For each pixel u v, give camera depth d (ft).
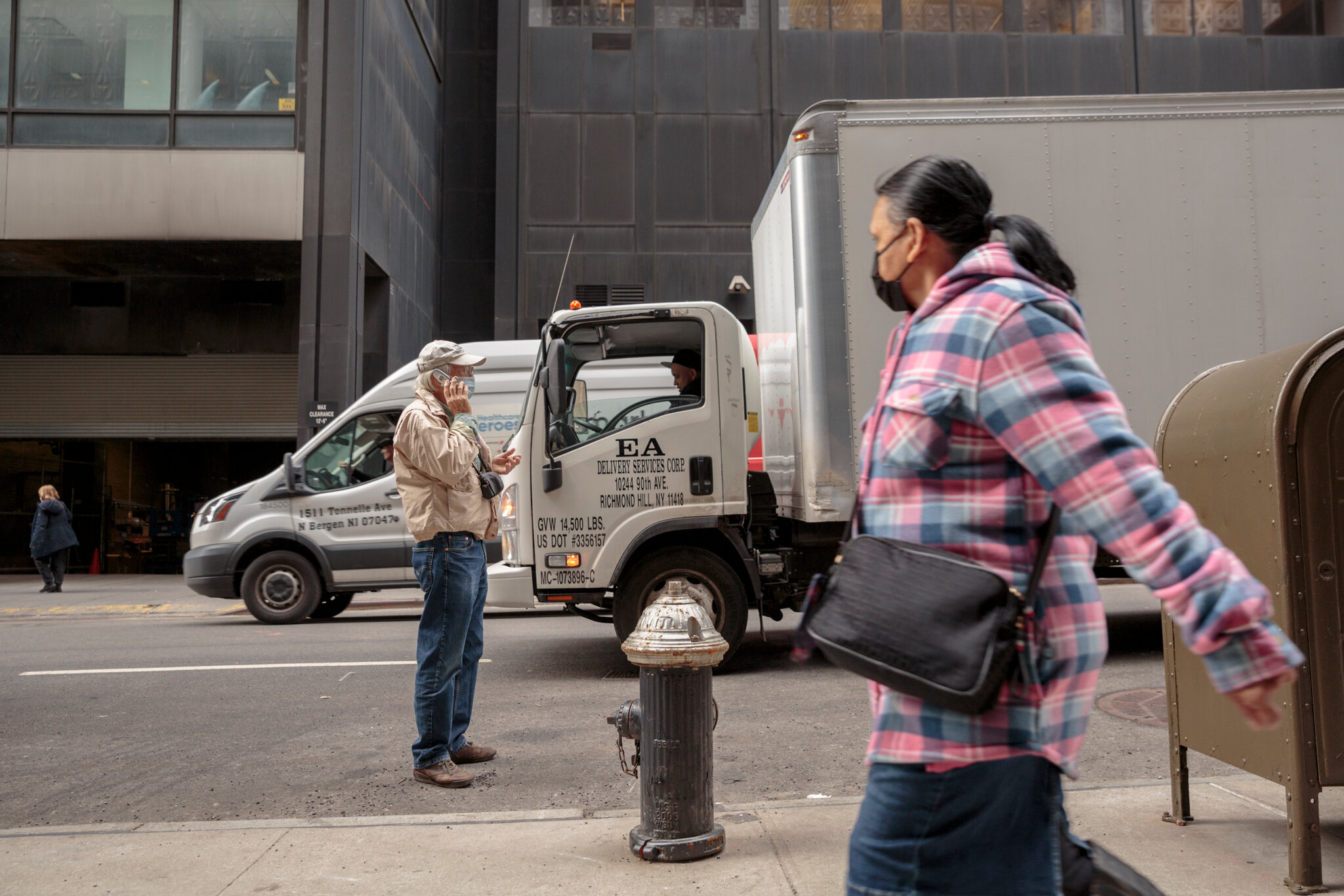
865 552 5.38
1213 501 10.75
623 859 10.96
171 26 56.08
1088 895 5.42
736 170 69.26
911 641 5.02
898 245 5.96
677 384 23.35
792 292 23.12
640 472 22.72
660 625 11.14
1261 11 70.95
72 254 59.47
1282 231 22.67
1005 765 5.08
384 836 11.94
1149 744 16.33
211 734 18.34
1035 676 5.01
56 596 48.96
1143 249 22.54
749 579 23.61
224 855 11.34
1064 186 22.58
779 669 23.94
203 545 35.14
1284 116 22.81
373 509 35.12
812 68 69.77
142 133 55.57
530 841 11.66
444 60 79.41
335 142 55.01
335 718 19.53
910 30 70.03
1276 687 4.30
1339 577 9.64
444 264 78.13
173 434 66.33
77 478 68.64
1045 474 4.77
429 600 14.60
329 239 54.49
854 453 22.13
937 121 22.68
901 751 5.24
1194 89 70.44
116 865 11.05
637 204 68.95
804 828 11.87
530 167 68.85
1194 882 9.82
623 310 22.94
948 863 5.21
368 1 57.57
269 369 66.59
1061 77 70.08
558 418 22.90
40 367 66.03
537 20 69.82
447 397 14.21
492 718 19.26
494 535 15.38
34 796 14.62
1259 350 22.49
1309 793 9.52
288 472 35.06
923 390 5.16
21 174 54.49
